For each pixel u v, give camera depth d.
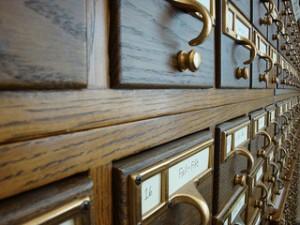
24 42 0.15
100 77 0.21
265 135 0.75
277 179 1.17
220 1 0.42
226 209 0.50
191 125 0.36
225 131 0.46
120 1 0.21
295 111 2.21
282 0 1.19
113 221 0.23
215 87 0.43
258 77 0.73
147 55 0.24
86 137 0.20
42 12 0.16
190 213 0.36
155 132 0.28
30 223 0.16
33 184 0.16
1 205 0.15
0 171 0.15
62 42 0.17
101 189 0.21
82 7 0.18
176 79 0.29
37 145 0.16
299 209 2.08
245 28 0.58
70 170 0.19
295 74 2.07
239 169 0.60
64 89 0.18
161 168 0.27
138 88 0.24
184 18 0.30
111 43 0.21
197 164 0.37
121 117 0.23
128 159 0.24
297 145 2.34
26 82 0.15
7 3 0.14
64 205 0.18
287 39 1.41
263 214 0.95
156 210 0.27
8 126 0.15
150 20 0.25
